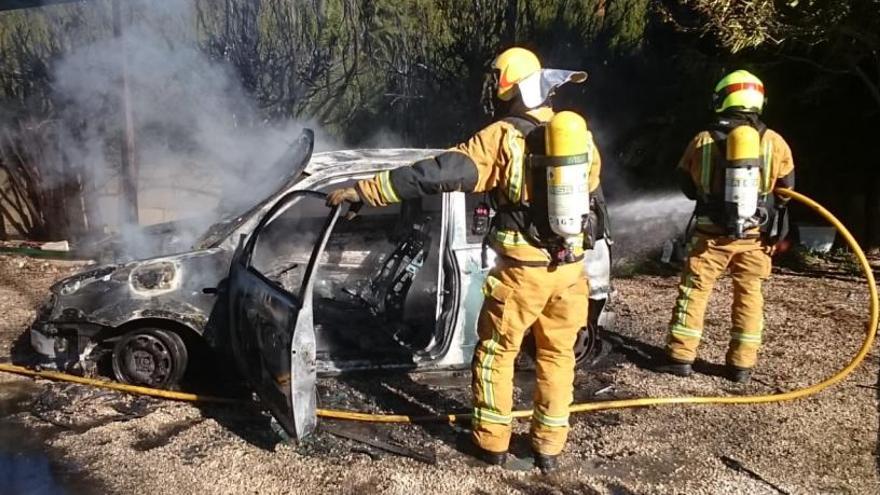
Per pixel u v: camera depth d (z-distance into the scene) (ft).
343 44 34.60
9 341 19.53
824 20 23.99
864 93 31.53
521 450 13.52
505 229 11.98
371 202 11.63
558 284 12.00
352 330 16.56
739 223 15.79
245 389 16.03
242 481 12.25
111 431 14.05
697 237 17.16
